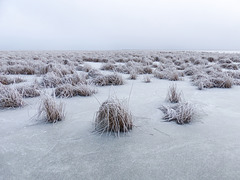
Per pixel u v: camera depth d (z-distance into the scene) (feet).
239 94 13.53
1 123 8.16
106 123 7.34
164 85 17.10
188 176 4.68
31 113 9.48
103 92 14.26
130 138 6.74
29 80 19.56
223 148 5.99
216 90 14.93
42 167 5.09
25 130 7.45
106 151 5.88
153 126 7.79
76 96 13.06
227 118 8.63
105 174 4.79
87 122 8.25
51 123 8.15
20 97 10.97
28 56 53.16
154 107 10.37
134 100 11.85
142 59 44.88
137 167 5.06
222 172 4.83
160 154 5.68
